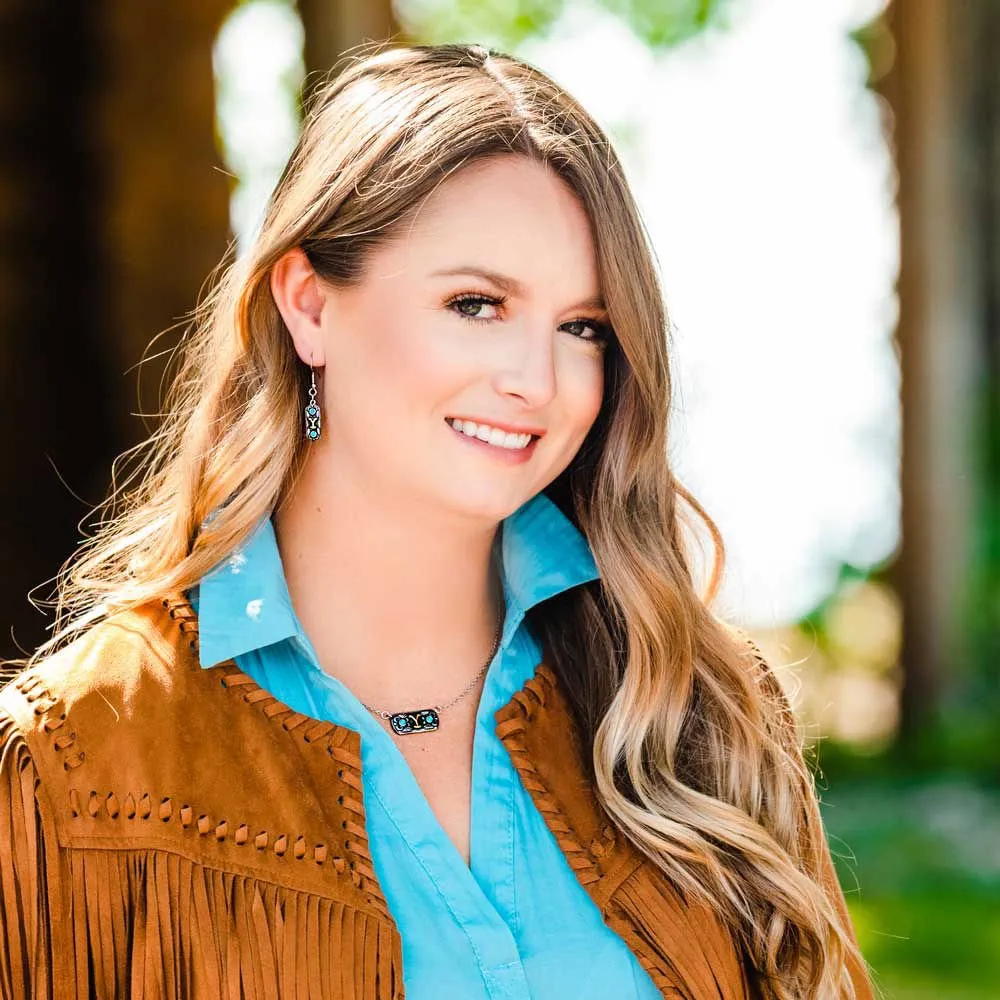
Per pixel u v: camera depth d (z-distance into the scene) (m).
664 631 4.50
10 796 3.77
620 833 4.33
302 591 4.26
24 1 12.20
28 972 3.76
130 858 3.79
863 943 11.99
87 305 12.53
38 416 12.31
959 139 20.95
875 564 22.39
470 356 3.94
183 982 3.79
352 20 12.78
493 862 4.12
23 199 12.26
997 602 21.91
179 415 4.69
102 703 3.88
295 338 4.19
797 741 4.94
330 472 4.22
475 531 4.22
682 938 4.24
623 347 4.25
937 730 19.89
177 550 4.21
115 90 12.49
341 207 4.05
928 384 20.73
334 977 3.82
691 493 4.76
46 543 12.30
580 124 4.14
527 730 4.32
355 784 3.99
